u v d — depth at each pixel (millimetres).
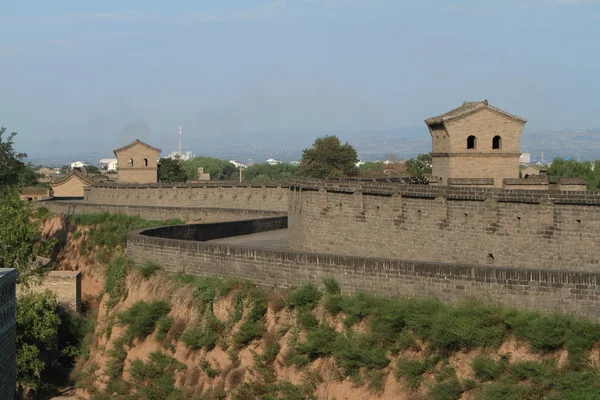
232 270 61125
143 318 63219
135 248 71375
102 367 66750
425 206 60938
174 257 66375
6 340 60094
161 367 60500
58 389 76062
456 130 101500
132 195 147875
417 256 61688
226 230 88188
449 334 44875
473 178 96062
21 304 77812
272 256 57781
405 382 46062
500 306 45250
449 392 43500
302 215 75375
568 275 43500
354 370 48812
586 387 40156
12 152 124000
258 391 52969
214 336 58375
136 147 197250
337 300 52094
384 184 66062
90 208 124062
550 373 41094
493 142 102500
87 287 104312
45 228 123750
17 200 93062
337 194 70188
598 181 137750
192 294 62000
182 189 138125
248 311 57219
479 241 57219
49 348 79438
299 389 50500
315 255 54969
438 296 48375
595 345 41219
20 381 74125
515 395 41312
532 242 54281
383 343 48250
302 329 53156
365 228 66812
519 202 55000
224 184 131625
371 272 51688
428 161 185750
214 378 56688
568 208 52625
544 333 42031
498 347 43656
